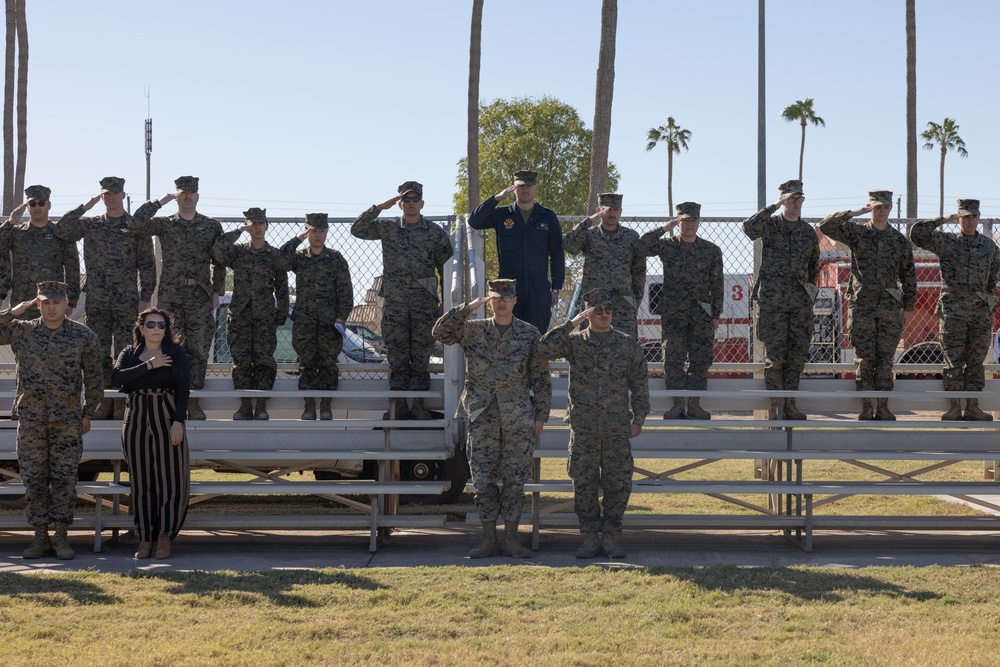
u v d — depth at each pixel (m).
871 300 9.20
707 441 9.21
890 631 5.71
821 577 7.14
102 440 8.90
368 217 8.91
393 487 8.61
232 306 9.14
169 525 8.09
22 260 8.98
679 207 9.16
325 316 9.18
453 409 8.98
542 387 8.12
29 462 7.99
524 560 8.06
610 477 8.09
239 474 12.32
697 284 9.17
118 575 7.16
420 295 9.02
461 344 8.12
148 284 9.07
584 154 44.28
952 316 9.17
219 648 5.35
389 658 5.24
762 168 24.02
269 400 9.47
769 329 9.14
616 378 7.99
